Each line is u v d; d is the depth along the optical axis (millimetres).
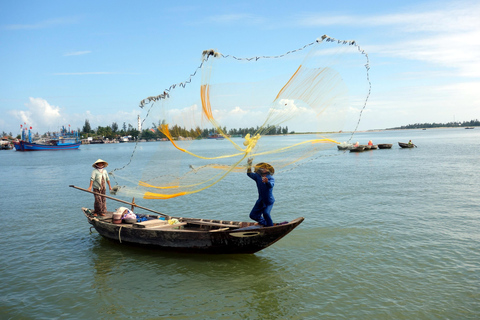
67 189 28062
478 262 10570
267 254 11984
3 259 12141
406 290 9141
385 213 16453
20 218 18125
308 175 31266
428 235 13086
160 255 12234
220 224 12703
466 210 16547
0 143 165500
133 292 9586
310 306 8625
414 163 39031
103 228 13508
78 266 11414
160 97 9516
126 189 13805
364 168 35656
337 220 15547
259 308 8625
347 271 10391
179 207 19609
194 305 8836
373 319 7973
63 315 8500
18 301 9188
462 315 7977
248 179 30188
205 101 8836
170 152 11023
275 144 9234
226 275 10508
